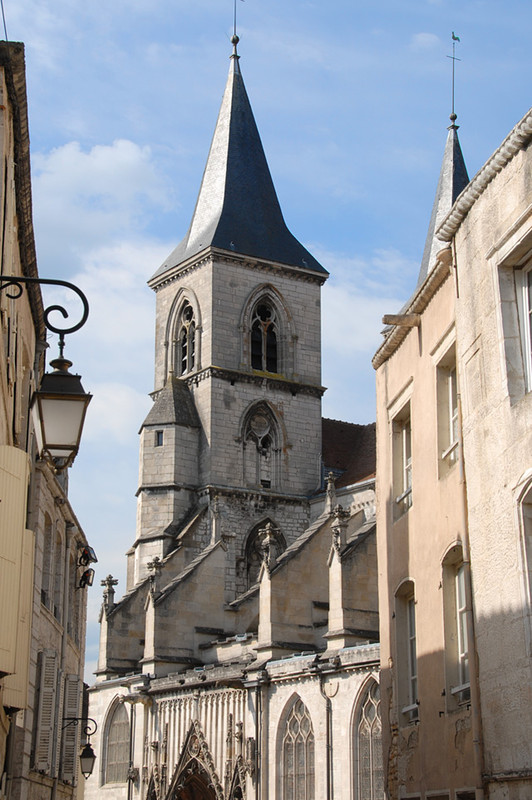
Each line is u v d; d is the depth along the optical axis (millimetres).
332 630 60500
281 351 94375
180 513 87062
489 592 22047
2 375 24781
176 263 95125
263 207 97562
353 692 56906
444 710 25109
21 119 25609
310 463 92375
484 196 23094
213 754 66375
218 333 91125
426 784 26219
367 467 90750
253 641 70000
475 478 23109
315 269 96500
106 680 78375
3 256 24625
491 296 22484
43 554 41344
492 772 21562
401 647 29750
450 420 26844
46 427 17484
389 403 31797
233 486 88188
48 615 41281
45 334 37938
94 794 77000
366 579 61656
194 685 68938
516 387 21594
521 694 20297
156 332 96688
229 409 89875
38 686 39375
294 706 61438
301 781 59875
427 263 68500
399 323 28969
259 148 100625
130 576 88688
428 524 27109
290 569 67562
